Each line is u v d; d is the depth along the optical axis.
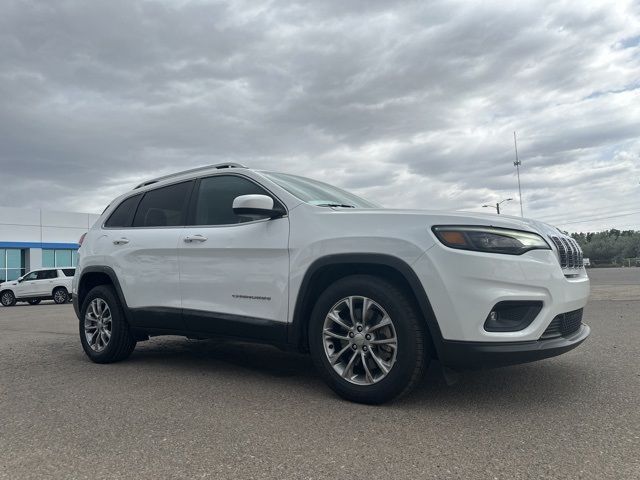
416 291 3.30
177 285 4.55
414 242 3.35
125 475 2.47
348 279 3.57
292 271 3.82
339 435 2.92
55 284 21.64
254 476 2.43
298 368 4.75
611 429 2.93
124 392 3.98
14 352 6.04
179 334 4.66
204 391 3.95
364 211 3.68
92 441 2.93
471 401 3.53
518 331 3.21
